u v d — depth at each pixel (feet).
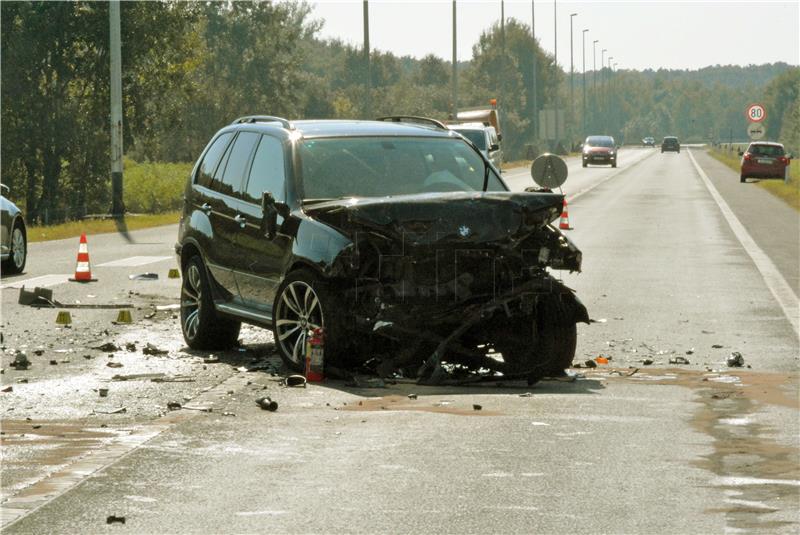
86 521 40.63
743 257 155.84
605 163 638.94
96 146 432.25
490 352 76.07
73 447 52.06
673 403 62.69
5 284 128.98
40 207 438.40
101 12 417.49
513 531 39.47
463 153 81.00
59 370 74.54
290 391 66.69
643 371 74.54
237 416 59.26
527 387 68.54
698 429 55.83
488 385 69.15
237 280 79.66
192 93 443.73
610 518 40.91
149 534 39.17
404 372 72.13
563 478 46.42
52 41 419.13
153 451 51.08
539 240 71.51
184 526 40.04
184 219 87.61
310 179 75.87
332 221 71.56
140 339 88.94
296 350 72.90
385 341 72.23
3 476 46.70
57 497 43.60
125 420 58.75
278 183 77.10
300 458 49.78
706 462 49.06
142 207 449.06
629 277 131.85
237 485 45.32
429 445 52.26
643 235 193.36
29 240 206.39
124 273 141.08
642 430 55.57
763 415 59.21
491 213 69.46
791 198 307.17
